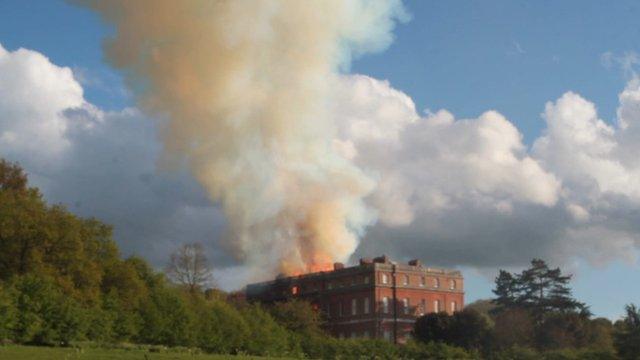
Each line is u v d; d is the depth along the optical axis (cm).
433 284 13438
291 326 11425
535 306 13675
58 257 6819
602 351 8606
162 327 6781
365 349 8675
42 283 5747
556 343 11394
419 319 11944
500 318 11838
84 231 7344
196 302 7562
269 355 7694
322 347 8462
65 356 4397
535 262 13938
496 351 10494
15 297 5453
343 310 13425
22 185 8838
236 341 7419
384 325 12862
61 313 5628
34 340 5525
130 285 7300
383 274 13088
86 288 6794
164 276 8375
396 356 8831
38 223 6769
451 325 11456
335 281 13738
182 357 5131
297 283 14300
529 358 9462
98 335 5984
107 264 7338
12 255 6700
